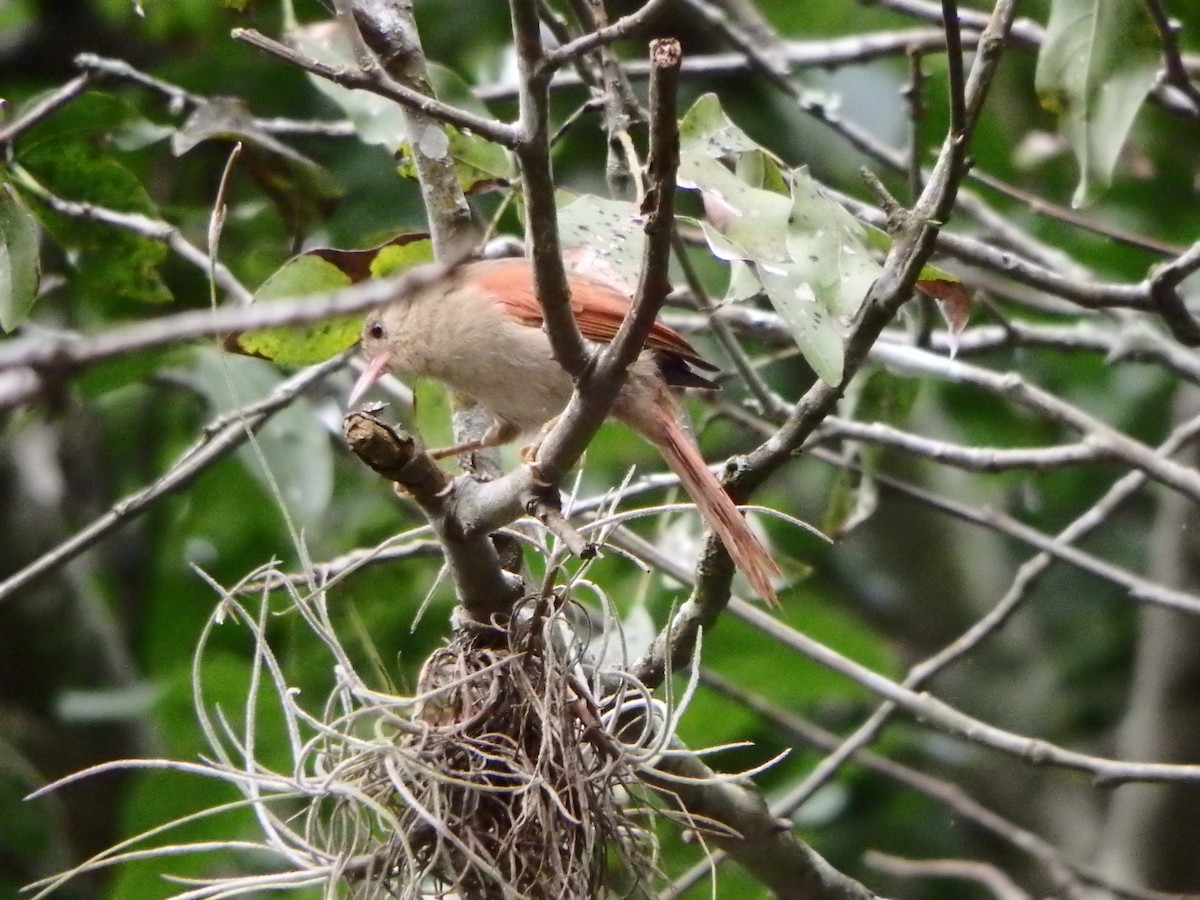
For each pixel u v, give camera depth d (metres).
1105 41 7.99
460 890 6.79
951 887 14.44
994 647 16.25
